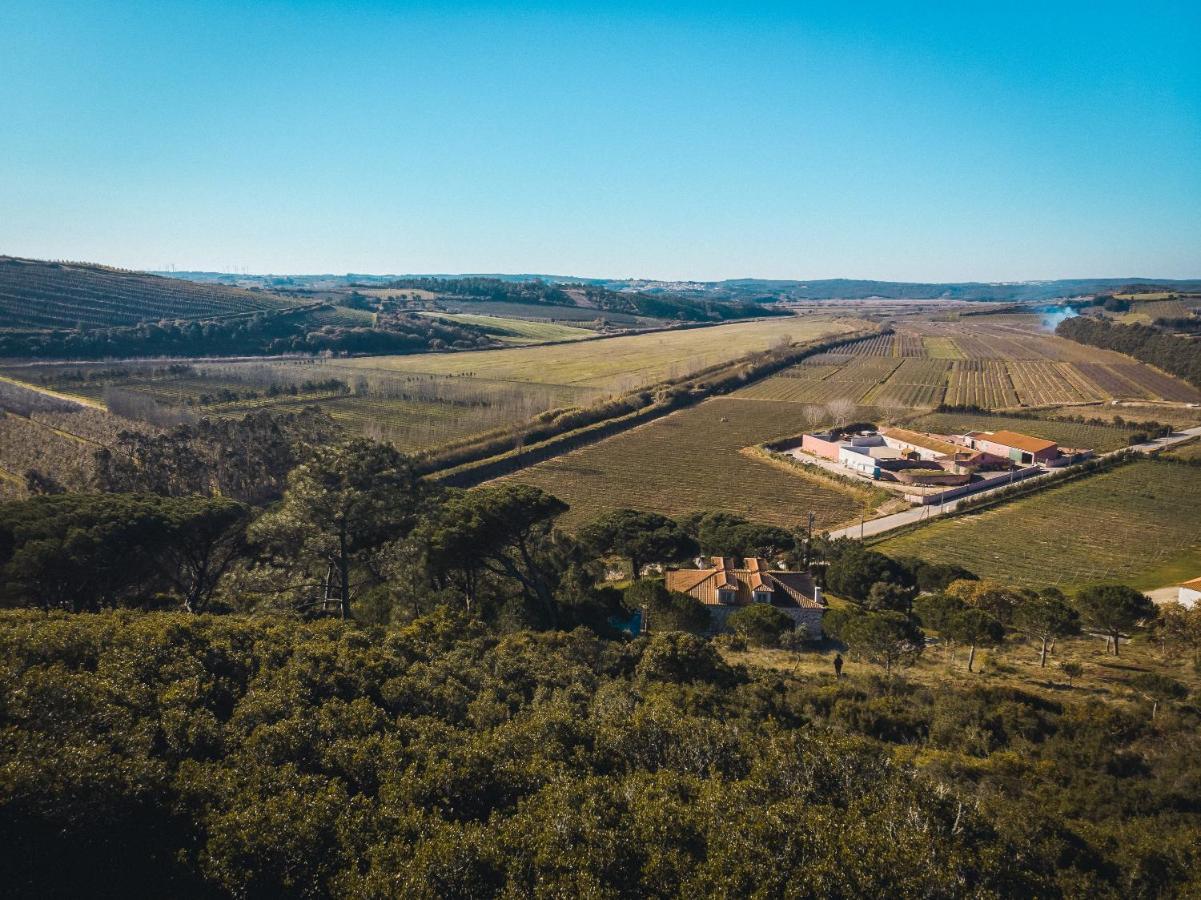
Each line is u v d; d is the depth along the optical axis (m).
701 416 192.12
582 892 21.53
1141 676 50.50
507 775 28.41
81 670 31.27
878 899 21.80
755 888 22.11
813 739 32.41
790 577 73.38
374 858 22.86
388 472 59.69
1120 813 31.55
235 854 22.61
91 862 22.66
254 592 58.19
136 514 54.12
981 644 57.59
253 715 30.58
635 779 28.00
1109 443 162.88
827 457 154.50
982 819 26.80
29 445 116.56
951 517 116.12
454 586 63.53
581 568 71.94
